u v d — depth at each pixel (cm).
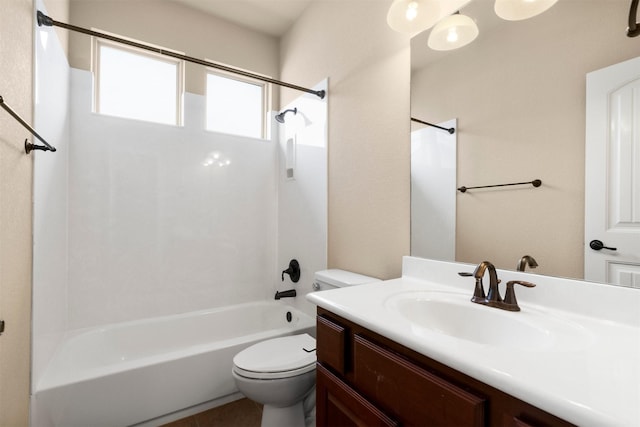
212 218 242
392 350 76
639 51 78
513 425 52
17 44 110
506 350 61
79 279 196
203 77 240
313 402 162
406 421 69
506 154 106
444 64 127
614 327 76
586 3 87
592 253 85
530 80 99
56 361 157
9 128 104
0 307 98
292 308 237
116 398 145
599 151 84
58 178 171
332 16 200
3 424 100
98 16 203
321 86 208
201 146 238
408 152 144
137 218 214
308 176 223
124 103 219
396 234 150
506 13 106
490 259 110
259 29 262
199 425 160
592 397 45
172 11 229
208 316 230
